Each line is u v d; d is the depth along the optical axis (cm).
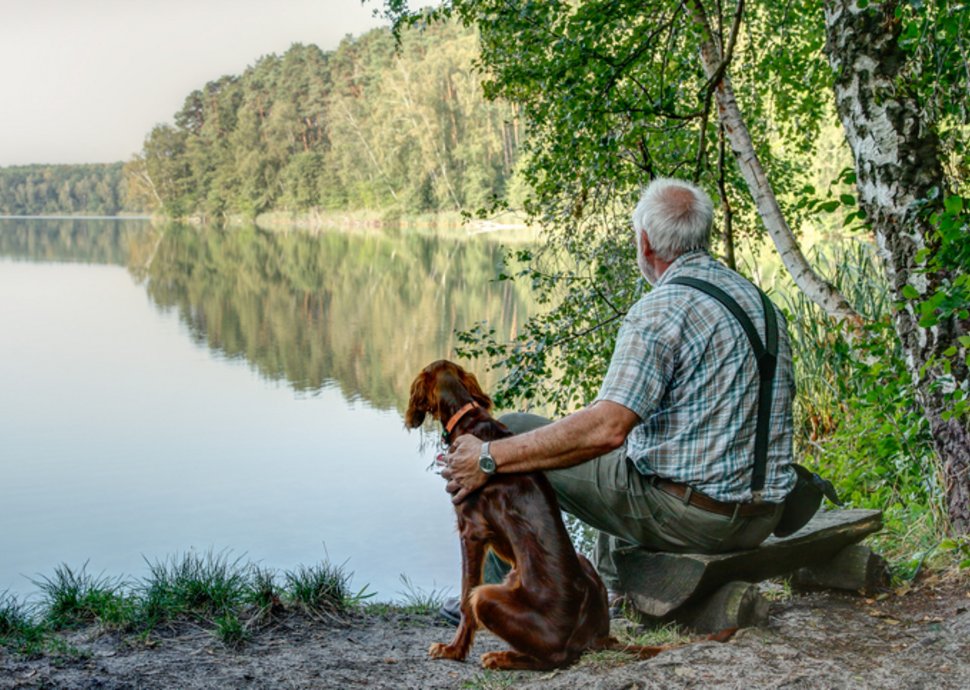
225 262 4688
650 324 286
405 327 2117
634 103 584
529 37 578
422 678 296
